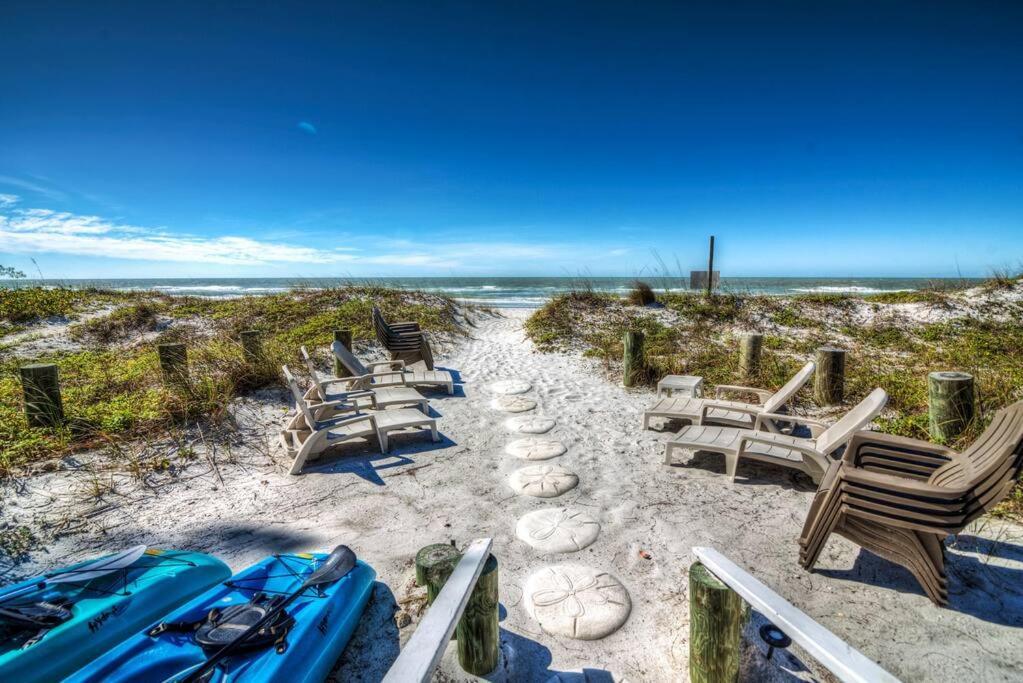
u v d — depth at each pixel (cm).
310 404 571
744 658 242
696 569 222
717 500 412
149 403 612
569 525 371
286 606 242
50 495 425
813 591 296
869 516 290
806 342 1102
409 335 877
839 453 513
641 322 1266
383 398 614
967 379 493
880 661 245
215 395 629
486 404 714
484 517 389
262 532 374
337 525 381
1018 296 1245
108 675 196
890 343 1082
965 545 335
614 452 525
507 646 257
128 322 1216
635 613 281
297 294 1527
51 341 1091
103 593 258
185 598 274
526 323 1356
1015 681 232
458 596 187
